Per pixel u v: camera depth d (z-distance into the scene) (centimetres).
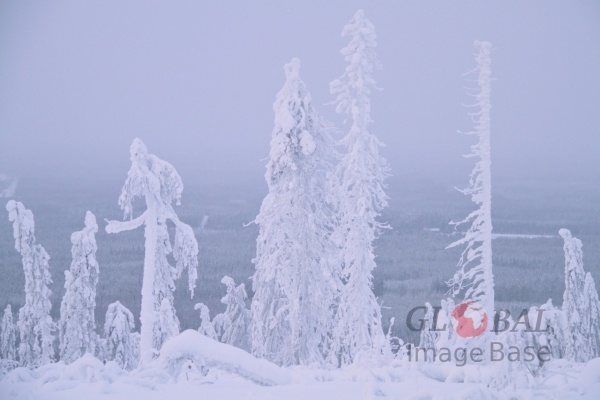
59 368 948
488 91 2666
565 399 805
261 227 2581
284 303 2586
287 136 2462
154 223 2408
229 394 840
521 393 808
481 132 2664
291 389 898
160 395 822
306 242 2494
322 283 2509
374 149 2586
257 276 2617
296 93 2483
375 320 2545
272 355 2566
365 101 2594
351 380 1030
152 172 2408
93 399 791
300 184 2491
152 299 2409
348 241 2572
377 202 2625
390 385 961
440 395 783
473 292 2619
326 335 2578
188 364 1195
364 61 2550
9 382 895
